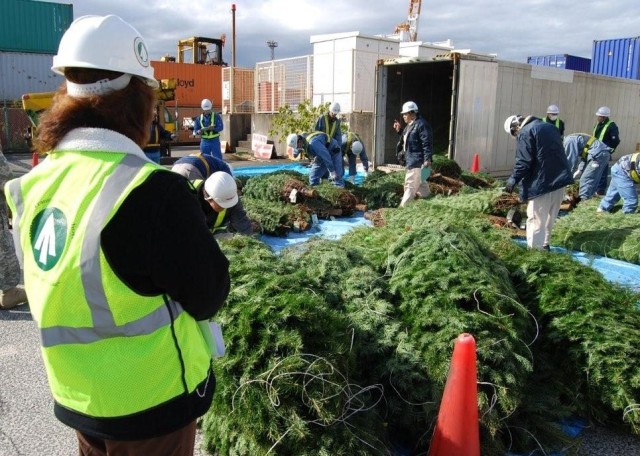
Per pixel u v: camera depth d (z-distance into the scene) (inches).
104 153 58.2
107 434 60.2
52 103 62.7
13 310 208.7
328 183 405.4
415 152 371.9
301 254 174.1
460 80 498.0
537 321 149.0
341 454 106.3
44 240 57.4
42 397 146.9
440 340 126.9
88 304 55.4
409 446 125.6
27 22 959.0
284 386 108.3
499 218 327.9
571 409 131.8
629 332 138.3
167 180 57.8
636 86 780.0
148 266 55.4
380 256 172.2
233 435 111.5
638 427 127.3
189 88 1104.8
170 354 60.0
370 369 132.0
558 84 625.6
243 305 121.9
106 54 58.6
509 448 123.4
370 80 723.4
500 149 565.9
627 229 305.3
